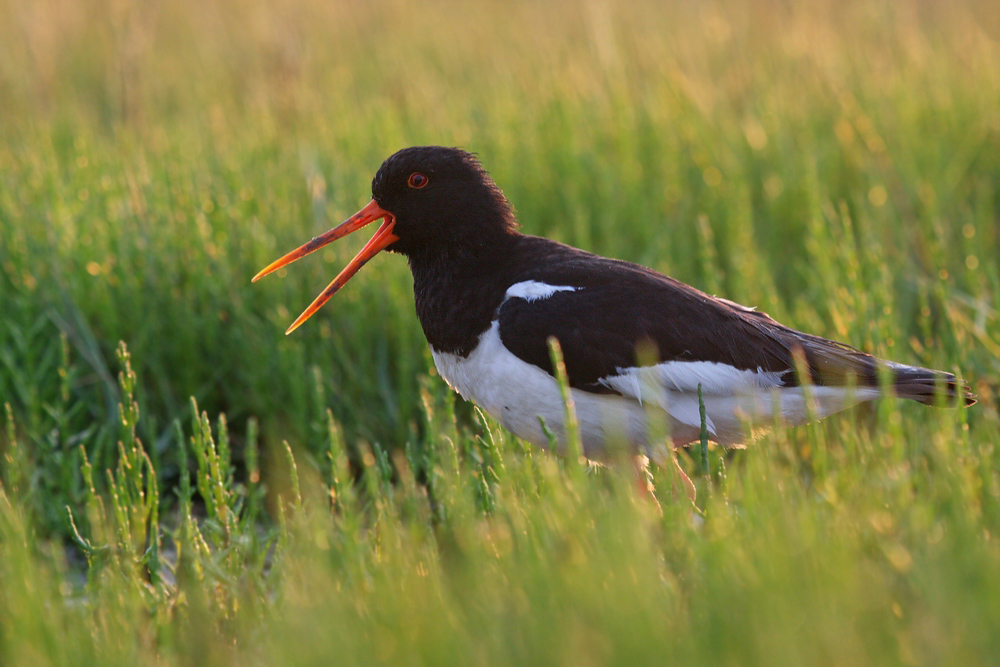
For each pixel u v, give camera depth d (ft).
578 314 25.72
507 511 20.63
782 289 42.80
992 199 47.32
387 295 36.73
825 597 16.66
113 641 19.24
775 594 16.61
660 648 15.71
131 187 39.40
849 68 55.88
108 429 32.83
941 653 15.55
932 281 38.52
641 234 43.68
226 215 39.37
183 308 35.88
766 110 50.67
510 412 26.89
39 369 32.45
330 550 20.63
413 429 32.83
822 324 36.88
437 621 16.97
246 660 19.45
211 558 22.74
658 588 17.66
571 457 20.52
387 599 18.12
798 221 44.88
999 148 49.78
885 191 44.34
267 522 30.53
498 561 19.95
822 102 52.95
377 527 23.80
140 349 34.81
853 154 48.73
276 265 29.14
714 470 29.04
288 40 58.23
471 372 27.30
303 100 55.42
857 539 19.36
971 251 39.06
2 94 61.26
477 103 55.57
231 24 71.46
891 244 42.52
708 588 17.53
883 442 24.77
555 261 27.27
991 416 27.27
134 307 35.78
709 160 48.52
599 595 16.84
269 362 34.32
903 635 16.38
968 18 65.36
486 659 16.25
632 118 50.62
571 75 55.62
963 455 22.86
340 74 61.82
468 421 34.12
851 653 15.55
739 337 26.35
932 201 43.78
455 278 27.91
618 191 45.57
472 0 77.20
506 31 69.41
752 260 39.14
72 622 19.90
